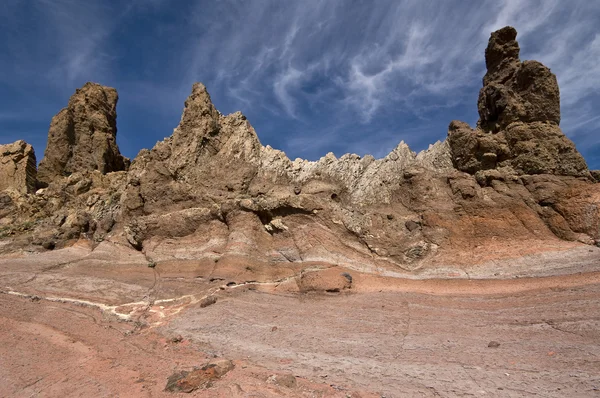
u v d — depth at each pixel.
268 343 12.67
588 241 15.79
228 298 16.78
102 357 12.83
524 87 20.41
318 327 13.42
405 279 17.16
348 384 9.48
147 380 10.70
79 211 26.91
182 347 13.16
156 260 21.20
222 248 20.30
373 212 20.09
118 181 29.69
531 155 18.86
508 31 21.83
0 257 24.08
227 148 24.23
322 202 20.27
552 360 9.46
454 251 17.53
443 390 8.77
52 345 14.07
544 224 17.25
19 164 30.97
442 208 19.06
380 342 11.80
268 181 22.83
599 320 10.81
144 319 16.00
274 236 20.50
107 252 22.69
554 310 12.15
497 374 9.19
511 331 11.52
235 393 9.09
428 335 11.95
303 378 9.95
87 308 17.42
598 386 8.00
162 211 23.17
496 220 17.77
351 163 23.11
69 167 32.47
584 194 16.92
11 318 16.47
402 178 21.30
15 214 28.05
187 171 23.66
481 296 14.50
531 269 15.36
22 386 11.21
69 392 10.59
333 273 17.33
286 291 17.44
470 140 20.31
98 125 34.06
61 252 24.00
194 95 25.36
